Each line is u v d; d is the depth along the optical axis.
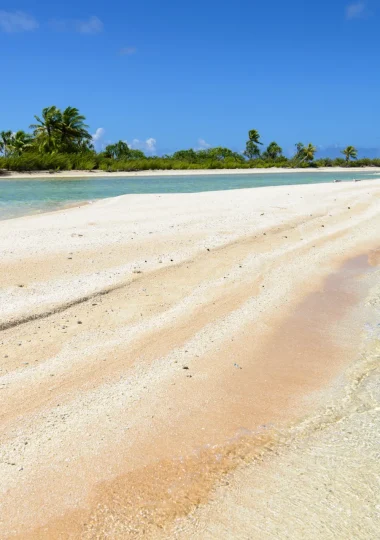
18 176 56.94
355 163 106.31
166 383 5.50
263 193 24.25
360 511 3.60
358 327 7.41
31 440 4.41
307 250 11.83
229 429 4.70
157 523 3.53
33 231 13.05
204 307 7.84
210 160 91.56
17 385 5.33
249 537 3.39
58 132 71.50
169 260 10.30
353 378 5.83
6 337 6.50
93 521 3.54
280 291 8.84
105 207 18.89
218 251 11.22
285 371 5.96
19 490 3.80
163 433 4.59
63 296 7.91
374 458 4.21
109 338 6.59
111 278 8.94
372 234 13.86
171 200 21.27
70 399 5.09
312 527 3.46
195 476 4.02
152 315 7.43
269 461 4.22
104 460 4.17
